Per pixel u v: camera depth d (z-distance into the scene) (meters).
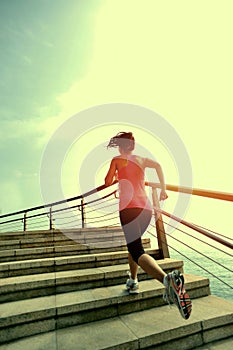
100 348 1.43
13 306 1.83
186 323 1.71
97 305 1.87
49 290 2.15
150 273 1.61
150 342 1.55
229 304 2.08
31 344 1.52
